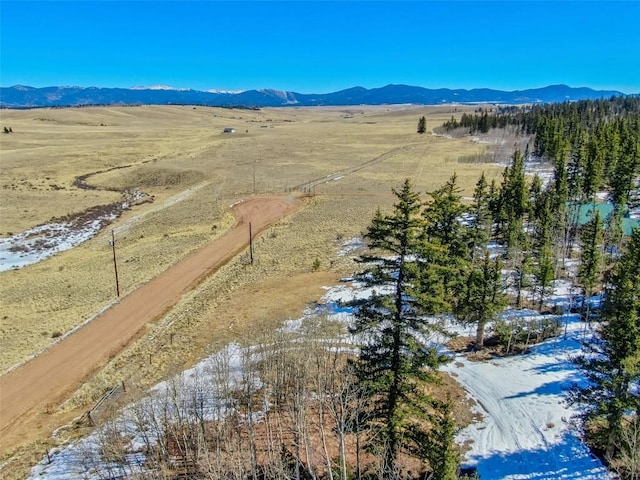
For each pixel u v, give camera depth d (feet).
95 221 282.36
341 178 369.30
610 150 253.24
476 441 90.43
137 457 87.71
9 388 121.70
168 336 143.54
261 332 132.67
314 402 93.81
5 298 177.88
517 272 147.64
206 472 75.87
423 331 69.46
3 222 274.16
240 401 101.81
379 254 196.34
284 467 78.18
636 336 72.79
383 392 76.18
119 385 116.88
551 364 112.78
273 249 218.38
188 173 395.34
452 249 119.65
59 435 100.63
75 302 171.73
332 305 150.41
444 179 350.64
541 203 200.13
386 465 68.80
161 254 218.59
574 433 90.43
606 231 173.47
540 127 418.51
